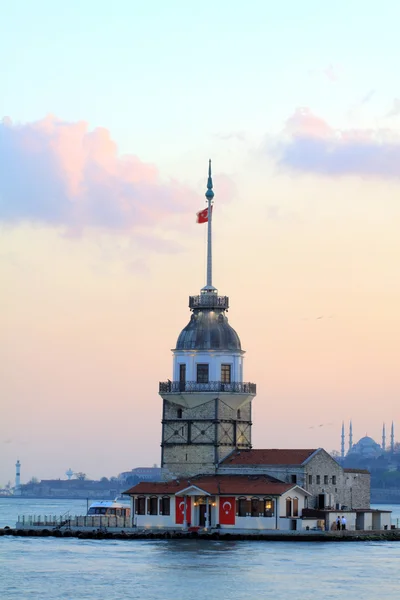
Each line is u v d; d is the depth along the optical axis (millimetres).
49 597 196250
